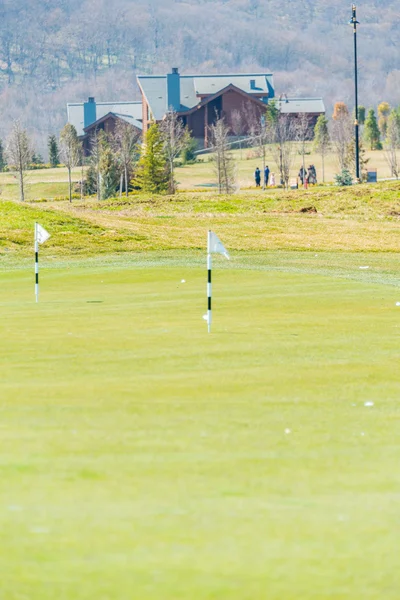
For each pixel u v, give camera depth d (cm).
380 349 4641
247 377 3903
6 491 2319
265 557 1891
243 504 2227
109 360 4325
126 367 4141
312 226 15262
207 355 4462
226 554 1905
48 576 1791
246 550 1927
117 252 12362
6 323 5662
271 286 7962
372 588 1756
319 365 4197
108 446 2769
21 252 12281
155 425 3048
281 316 5981
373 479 2444
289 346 4741
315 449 2753
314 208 17025
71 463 2580
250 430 2989
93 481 2406
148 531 2033
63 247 12681
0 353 4528
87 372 4019
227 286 8006
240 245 13012
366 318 5875
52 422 3084
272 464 2584
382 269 9844
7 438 2864
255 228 14975
